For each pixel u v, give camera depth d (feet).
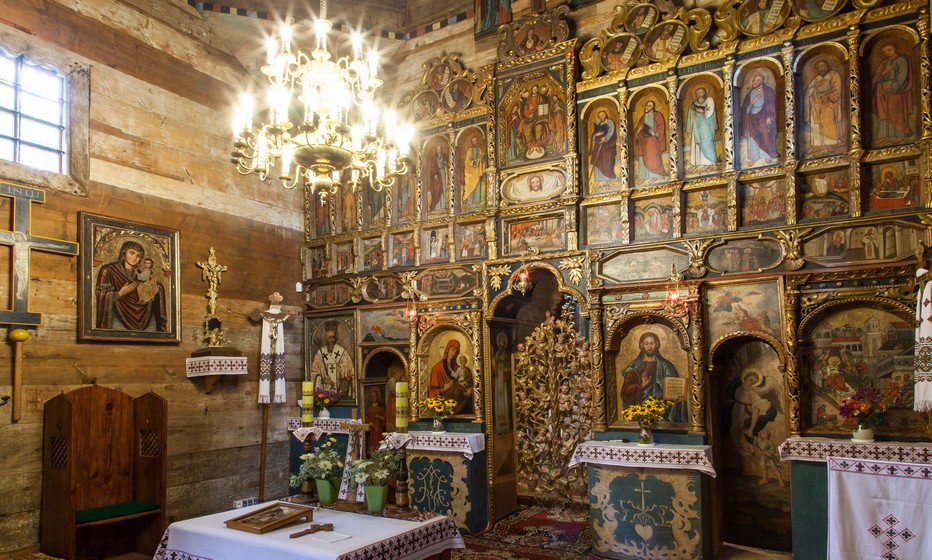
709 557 30.55
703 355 32.30
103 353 33.78
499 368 40.19
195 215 39.32
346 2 42.60
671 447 31.42
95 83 34.86
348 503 24.85
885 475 26.32
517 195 38.83
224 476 39.50
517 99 39.34
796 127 31.42
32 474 30.35
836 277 29.68
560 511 39.96
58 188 32.53
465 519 36.50
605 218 36.24
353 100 26.32
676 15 34.65
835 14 30.78
